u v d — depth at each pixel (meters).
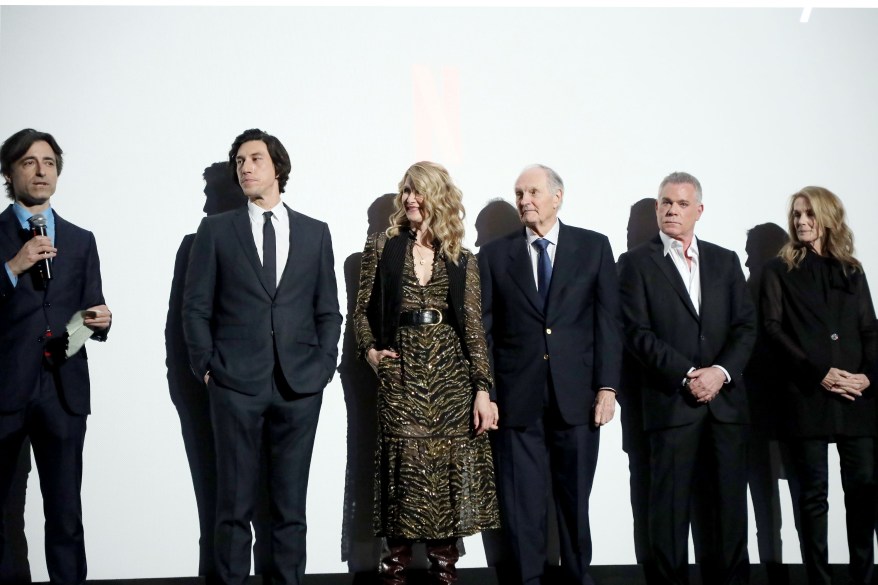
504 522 4.03
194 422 4.25
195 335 3.83
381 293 3.85
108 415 4.21
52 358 3.82
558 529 4.05
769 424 4.49
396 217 3.99
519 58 4.46
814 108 4.59
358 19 4.40
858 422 4.11
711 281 4.14
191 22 4.33
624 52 4.52
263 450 4.23
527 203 4.02
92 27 4.28
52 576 3.82
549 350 3.96
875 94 4.58
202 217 4.29
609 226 4.46
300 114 4.35
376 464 3.85
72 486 3.85
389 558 3.85
